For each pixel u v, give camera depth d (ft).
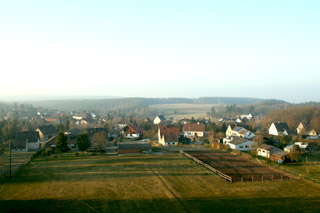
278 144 242.58
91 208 92.99
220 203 98.89
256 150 208.74
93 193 109.09
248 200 102.37
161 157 195.11
